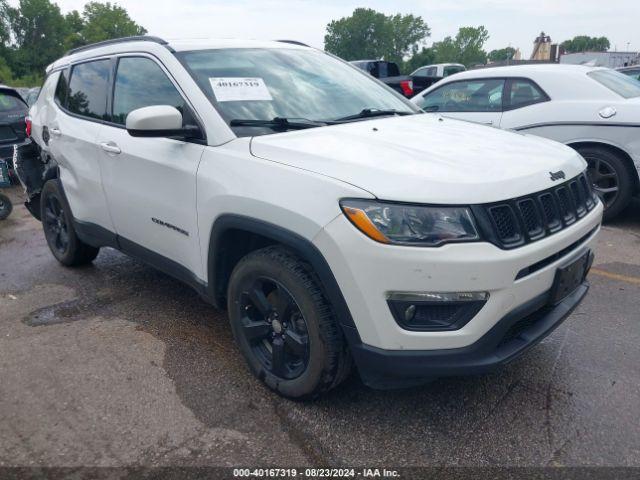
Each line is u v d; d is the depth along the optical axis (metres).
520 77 6.19
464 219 2.31
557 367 3.18
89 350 3.48
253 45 3.77
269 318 2.89
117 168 3.68
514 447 2.55
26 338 3.67
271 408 2.86
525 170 2.59
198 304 4.13
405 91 13.70
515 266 2.34
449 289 2.29
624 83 6.13
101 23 85.81
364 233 2.32
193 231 3.14
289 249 2.71
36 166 5.16
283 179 2.61
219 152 2.95
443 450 2.55
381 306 2.36
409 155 2.64
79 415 2.84
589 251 2.92
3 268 5.08
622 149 5.48
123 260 5.13
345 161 2.54
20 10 78.00
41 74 77.75
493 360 2.42
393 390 2.98
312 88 3.56
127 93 3.72
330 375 2.66
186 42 3.58
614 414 2.76
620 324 3.67
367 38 102.44
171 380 3.13
